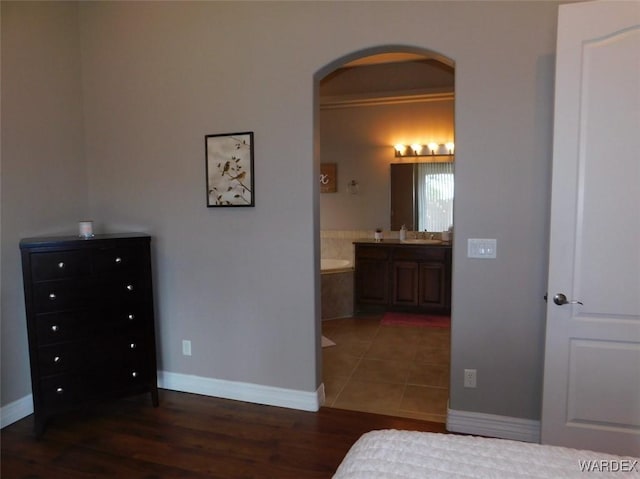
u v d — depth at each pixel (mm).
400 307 5402
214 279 3088
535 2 2324
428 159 5676
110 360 2820
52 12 3029
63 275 2629
